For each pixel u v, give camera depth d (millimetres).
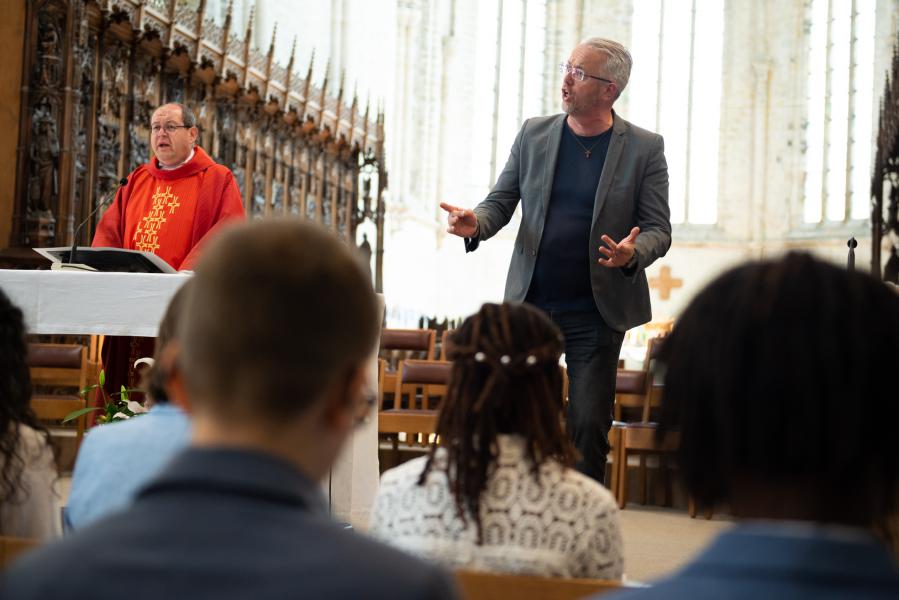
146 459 2328
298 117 15742
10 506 2422
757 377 1072
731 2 27797
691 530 6844
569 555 2234
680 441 1167
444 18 27359
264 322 1055
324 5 19078
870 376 1062
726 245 27484
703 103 27953
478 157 27562
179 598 935
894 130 14953
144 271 5379
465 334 2379
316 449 1117
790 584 986
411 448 9195
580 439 4875
